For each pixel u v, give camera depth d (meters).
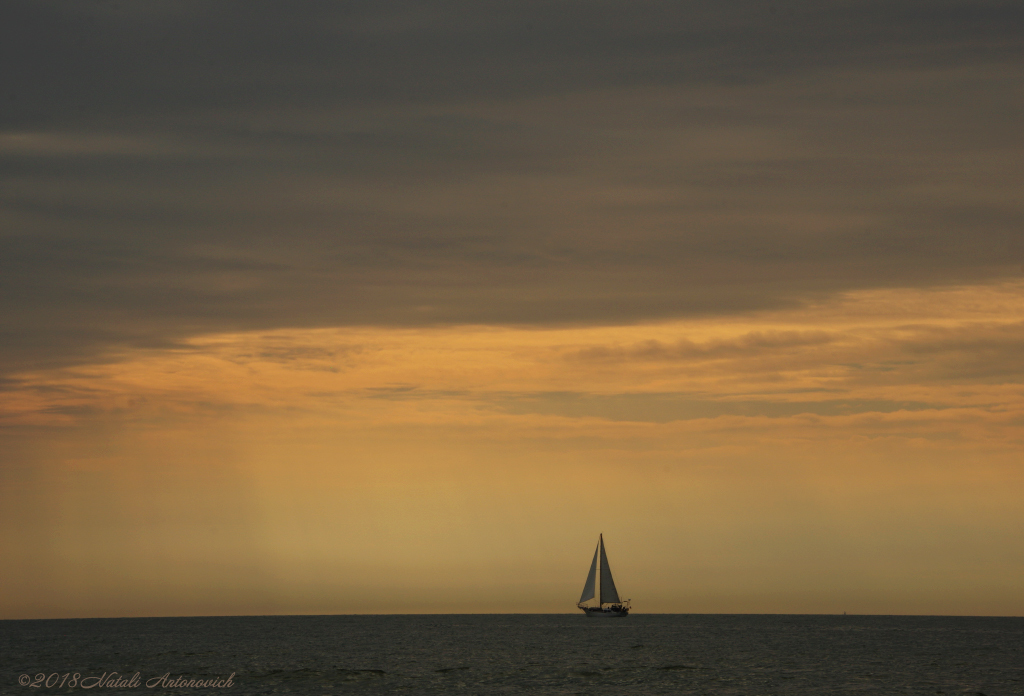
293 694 80.56
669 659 114.56
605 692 80.44
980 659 115.12
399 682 88.62
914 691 80.94
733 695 78.12
